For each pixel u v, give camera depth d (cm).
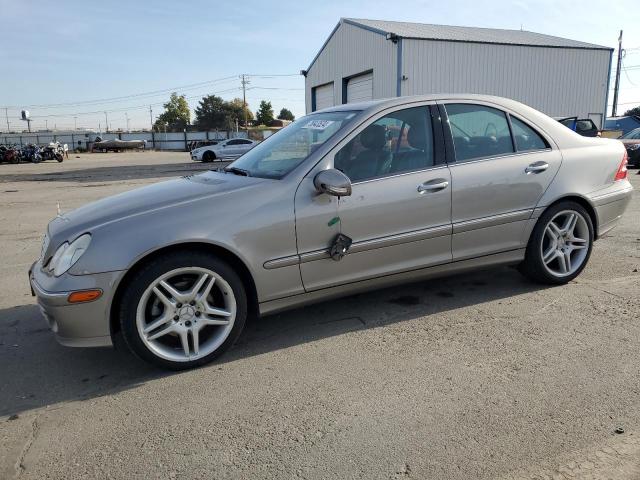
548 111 2289
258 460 237
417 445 243
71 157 4528
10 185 1731
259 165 390
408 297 443
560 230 443
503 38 2252
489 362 322
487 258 416
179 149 6819
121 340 326
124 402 294
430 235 384
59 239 326
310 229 346
